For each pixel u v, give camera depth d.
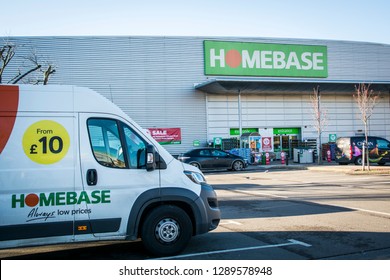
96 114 5.19
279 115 30.05
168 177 5.38
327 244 5.80
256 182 15.41
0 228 4.61
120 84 26.64
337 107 31.59
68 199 4.89
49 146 4.90
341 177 16.25
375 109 32.75
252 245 5.85
